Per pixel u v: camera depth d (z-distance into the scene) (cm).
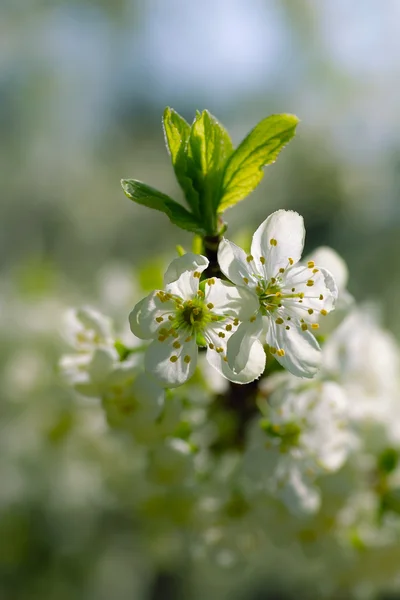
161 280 29
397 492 26
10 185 70
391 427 27
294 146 58
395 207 59
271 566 33
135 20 74
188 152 23
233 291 22
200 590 38
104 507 35
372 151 61
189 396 25
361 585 28
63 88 74
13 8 73
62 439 30
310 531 26
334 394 25
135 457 29
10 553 37
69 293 40
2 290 38
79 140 73
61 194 69
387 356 28
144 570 39
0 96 73
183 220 23
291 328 23
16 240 68
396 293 53
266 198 57
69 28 75
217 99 72
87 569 38
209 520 26
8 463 36
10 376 33
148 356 22
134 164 70
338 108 63
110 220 67
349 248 58
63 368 25
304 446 25
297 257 23
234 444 25
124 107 75
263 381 25
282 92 68
